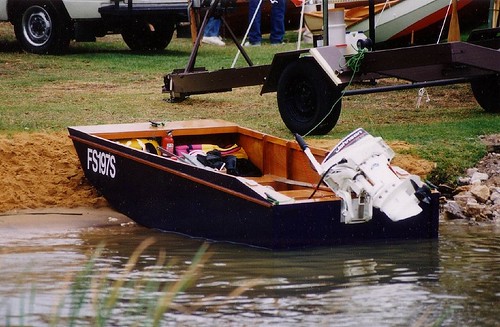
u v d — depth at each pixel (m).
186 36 27.92
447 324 10.31
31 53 27.30
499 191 16.34
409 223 13.69
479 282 11.85
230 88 20.23
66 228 14.75
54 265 12.50
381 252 13.16
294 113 18.19
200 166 14.53
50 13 26.94
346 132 18.56
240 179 13.36
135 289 11.41
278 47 30.23
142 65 26.16
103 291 11.30
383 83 24.22
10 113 19.28
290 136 18.30
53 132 17.64
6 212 15.52
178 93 20.98
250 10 30.94
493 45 20.73
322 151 14.89
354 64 17.14
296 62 17.84
